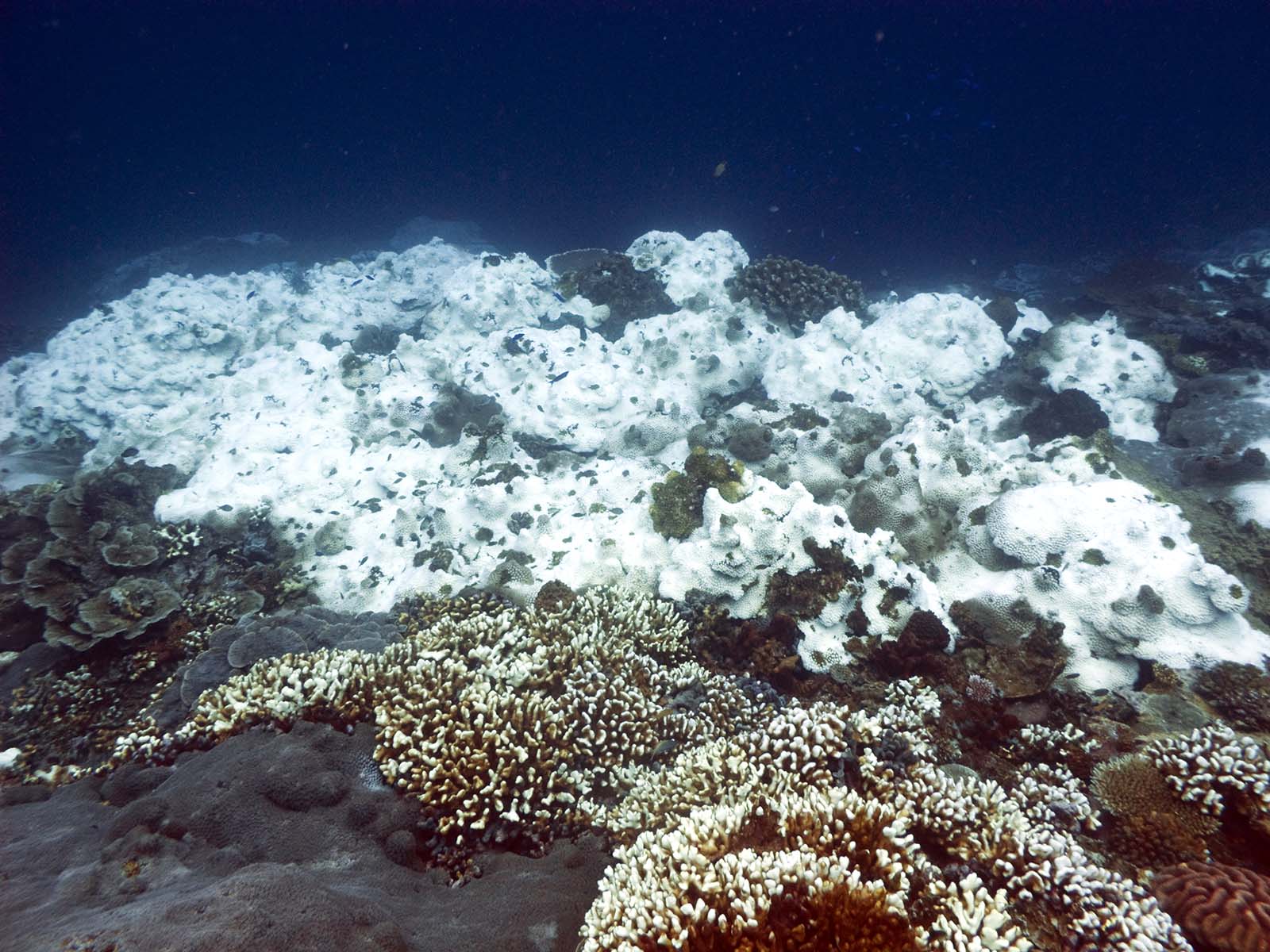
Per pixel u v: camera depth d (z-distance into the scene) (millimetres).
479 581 2148
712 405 3051
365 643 1840
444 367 3104
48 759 1721
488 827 1417
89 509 2340
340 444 2742
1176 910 1253
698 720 1634
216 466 2643
